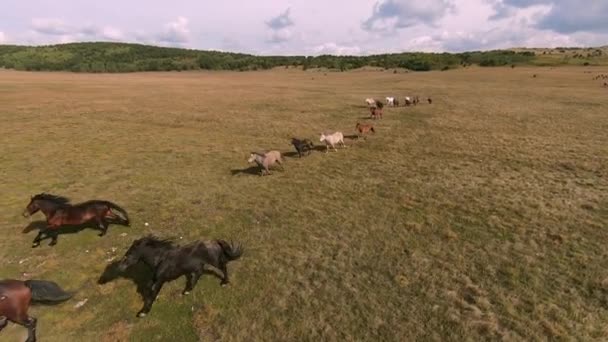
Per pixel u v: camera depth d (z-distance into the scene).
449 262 11.00
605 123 30.80
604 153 21.84
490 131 29.00
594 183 17.12
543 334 8.18
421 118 35.22
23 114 36.16
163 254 9.34
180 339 8.32
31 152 23.34
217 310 9.16
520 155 22.08
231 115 37.00
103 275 10.57
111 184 18.00
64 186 17.70
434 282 10.06
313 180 18.56
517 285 9.86
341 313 8.99
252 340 8.25
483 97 49.44
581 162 20.30
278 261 11.26
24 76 96.06
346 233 12.94
